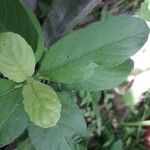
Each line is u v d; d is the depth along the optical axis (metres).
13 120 0.20
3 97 0.19
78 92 0.37
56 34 0.28
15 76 0.19
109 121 0.47
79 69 0.20
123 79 0.23
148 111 0.49
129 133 0.49
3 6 0.20
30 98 0.18
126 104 0.47
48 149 0.22
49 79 0.20
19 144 0.27
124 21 0.20
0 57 0.18
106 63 0.20
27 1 0.34
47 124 0.18
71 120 0.21
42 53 0.21
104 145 0.46
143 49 0.42
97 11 0.32
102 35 0.20
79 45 0.20
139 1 0.39
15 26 0.20
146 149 0.49
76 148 0.22
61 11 0.26
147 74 0.46
